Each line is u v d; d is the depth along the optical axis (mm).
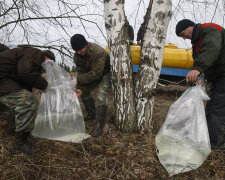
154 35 2461
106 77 2803
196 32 2367
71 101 2527
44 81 2250
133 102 2652
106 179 1927
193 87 2297
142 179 1943
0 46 2662
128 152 2289
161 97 5035
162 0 2346
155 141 2346
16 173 1927
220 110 2404
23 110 2068
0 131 2623
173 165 2074
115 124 2773
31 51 2125
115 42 2502
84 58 2648
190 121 2152
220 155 2318
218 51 2158
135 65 3941
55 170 1990
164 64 4156
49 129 2453
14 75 2137
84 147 2354
